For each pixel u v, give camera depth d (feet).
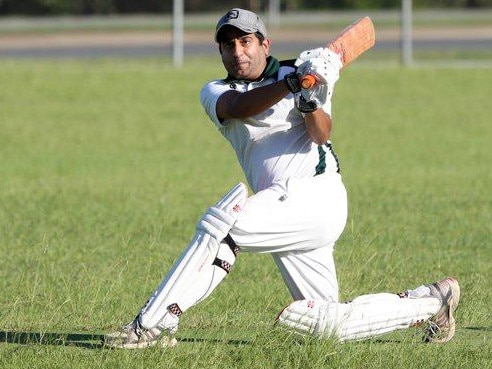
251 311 89.30
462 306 88.84
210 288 69.72
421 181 177.06
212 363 69.56
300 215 69.15
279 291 96.89
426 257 116.37
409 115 257.55
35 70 329.52
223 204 68.95
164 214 146.10
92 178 184.14
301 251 71.15
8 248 122.62
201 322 84.17
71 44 440.86
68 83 306.96
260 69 71.26
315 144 70.74
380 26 476.54
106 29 495.00
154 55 385.29
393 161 200.54
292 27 483.92
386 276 103.71
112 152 214.48
